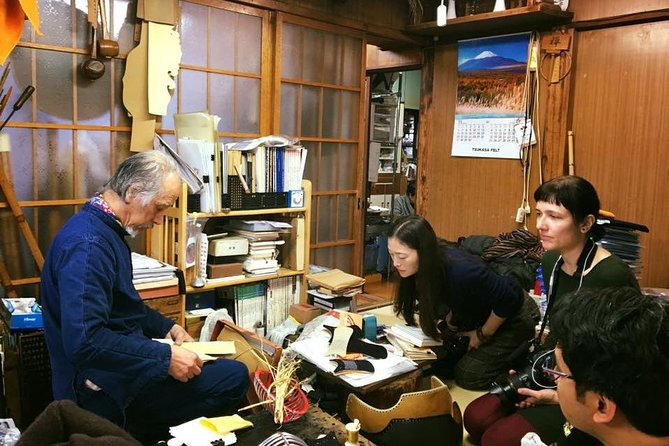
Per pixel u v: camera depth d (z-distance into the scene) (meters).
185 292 2.66
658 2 3.26
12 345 2.24
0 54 2.18
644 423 0.77
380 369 2.05
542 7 3.46
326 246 3.97
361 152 4.10
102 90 2.81
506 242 3.52
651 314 0.78
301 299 3.24
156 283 2.54
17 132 2.58
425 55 4.49
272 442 1.37
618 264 1.84
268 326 3.12
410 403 1.80
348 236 4.13
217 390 1.93
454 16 4.04
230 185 2.87
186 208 2.66
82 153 2.78
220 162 2.81
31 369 2.19
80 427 0.88
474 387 2.46
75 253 1.61
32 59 2.59
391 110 6.07
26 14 2.17
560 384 0.89
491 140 4.11
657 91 3.33
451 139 4.38
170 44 2.93
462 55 4.25
